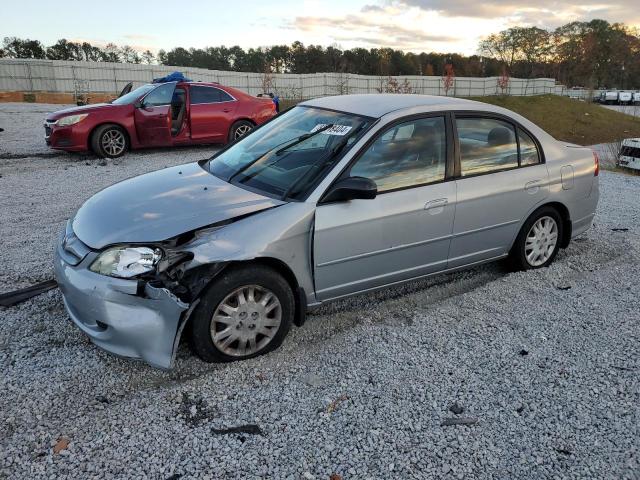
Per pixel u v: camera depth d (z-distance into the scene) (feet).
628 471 8.34
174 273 10.01
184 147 40.70
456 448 8.74
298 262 11.18
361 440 8.85
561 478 8.18
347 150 11.89
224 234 10.36
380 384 10.39
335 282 11.96
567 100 209.87
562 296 14.58
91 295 9.96
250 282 10.55
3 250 17.01
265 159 13.01
